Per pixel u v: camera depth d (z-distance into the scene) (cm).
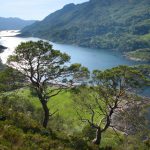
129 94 3378
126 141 3684
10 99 4212
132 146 3578
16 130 2623
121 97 3388
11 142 2292
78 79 3550
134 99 3391
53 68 3397
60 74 3450
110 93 3416
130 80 3309
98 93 3438
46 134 2975
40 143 2597
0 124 2625
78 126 5081
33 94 3844
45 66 3403
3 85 3322
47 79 3444
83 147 3012
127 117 3550
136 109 3528
